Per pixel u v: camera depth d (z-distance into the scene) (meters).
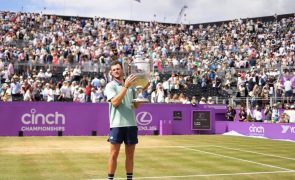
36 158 11.65
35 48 30.28
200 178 8.80
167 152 13.58
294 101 24.75
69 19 40.72
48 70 25.69
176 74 28.88
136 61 6.23
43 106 20.84
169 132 22.91
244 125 22.77
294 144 17.39
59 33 35.28
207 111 24.06
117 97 5.93
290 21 42.12
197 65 32.09
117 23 42.09
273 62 33.66
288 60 33.31
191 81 28.91
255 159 12.16
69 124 21.25
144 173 9.34
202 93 28.14
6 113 20.33
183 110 23.62
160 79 29.11
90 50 30.91
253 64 33.44
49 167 10.02
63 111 21.17
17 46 31.02
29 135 20.61
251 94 26.58
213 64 32.81
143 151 13.83
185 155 12.84
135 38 38.62
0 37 30.95
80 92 22.84
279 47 38.16
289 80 26.77
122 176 8.83
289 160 12.03
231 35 42.38
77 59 28.94
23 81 23.45
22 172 9.27
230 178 8.88
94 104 21.64
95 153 12.93
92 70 27.00
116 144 6.16
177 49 36.78
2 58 26.06
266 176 9.21
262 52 37.81
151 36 39.88
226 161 11.60
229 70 31.03
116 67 6.30
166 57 34.00
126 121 6.13
